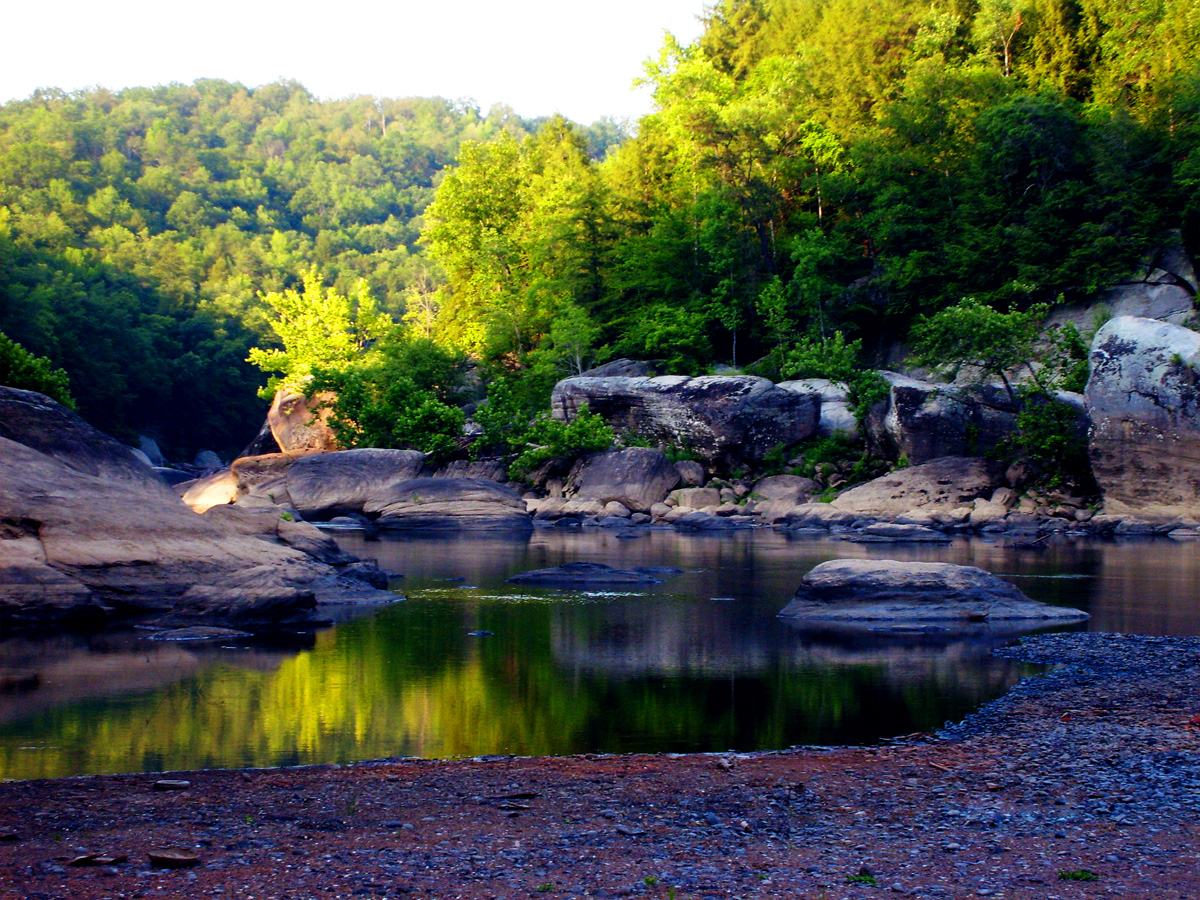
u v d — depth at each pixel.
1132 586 26.67
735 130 72.75
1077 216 63.62
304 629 21.08
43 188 178.38
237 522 28.56
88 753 11.70
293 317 94.56
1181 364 43.09
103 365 109.69
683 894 6.53
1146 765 9.84
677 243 75.31
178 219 196.25
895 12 81.31
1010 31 75.88
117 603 22.72
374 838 7.93
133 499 25.17
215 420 130.62
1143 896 6.31
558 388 63.66
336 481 55.72
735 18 103.19
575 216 79.81
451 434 64.56
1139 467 44.16
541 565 33.84
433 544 41.97
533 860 7.31
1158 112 62.03
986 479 48.75
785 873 6.93
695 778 9.94
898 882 6.68
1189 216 58.34
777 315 66.88
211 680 15.95
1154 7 67.00
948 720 13.05
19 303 100.25
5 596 21.34
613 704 14.23
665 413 59.25
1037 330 49.75
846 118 78.94
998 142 63.75
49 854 7.54
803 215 74.12
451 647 18.91
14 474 23.80
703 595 26.25
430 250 93.69
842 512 49.09
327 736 12.54
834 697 14.50
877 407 55.56
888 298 68.62
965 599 22.06
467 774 10.25
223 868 7.16
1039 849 7.35
